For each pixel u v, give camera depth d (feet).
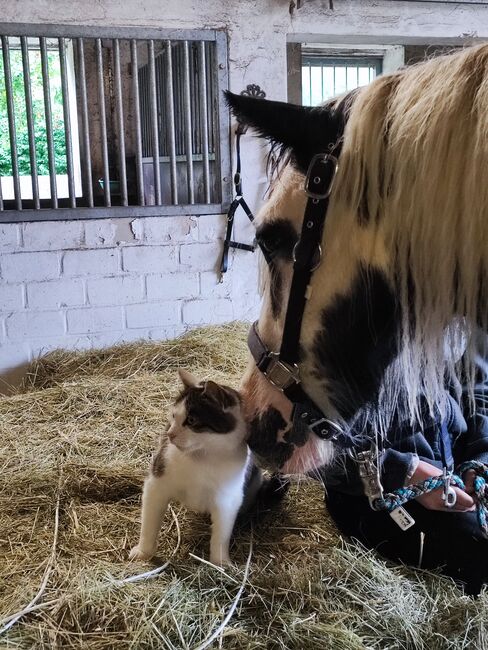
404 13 11.19
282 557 4.68
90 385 8.41
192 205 10.52
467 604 4.06
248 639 3.75
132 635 3.68
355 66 13.79
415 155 3.13
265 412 4.11
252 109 3.52
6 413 7.69
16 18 9.34
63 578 4.29
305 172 3.57
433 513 4.60
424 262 3.19
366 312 3.52
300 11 10.69
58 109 14.58
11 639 3.68
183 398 4.37
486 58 3.10
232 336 10.36
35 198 9.84
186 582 4.22
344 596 4.15
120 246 10.28
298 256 3.57
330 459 4.30
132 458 6.29
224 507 4.41
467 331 3.31
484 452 5.09
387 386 3.98
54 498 5.49
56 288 10.12
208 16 10.25
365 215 3.37
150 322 10.69
